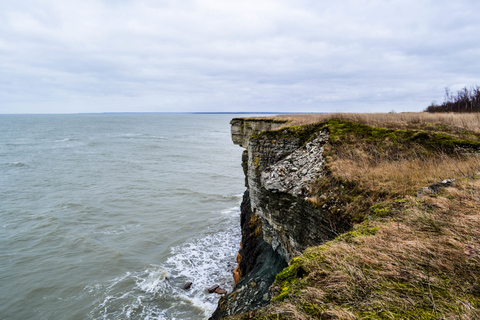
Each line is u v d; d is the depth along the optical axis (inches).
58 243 916.0
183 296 660.7
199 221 1115.9
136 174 1907.0
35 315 603.5
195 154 2847.0
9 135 4451.3
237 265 772.6
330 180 340.5
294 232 374.9
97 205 1270.9
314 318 119.4
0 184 1581.0
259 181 481.4
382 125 531.8
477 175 247.9
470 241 145.3
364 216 256.5
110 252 856.3
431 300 114.7
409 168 326.3
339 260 157.1
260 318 131.4
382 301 120.1
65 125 7411.4
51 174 1841.8
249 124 912.9
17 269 768.3
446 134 436.8
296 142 485.1
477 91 1236.5
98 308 621.6
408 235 170.4
